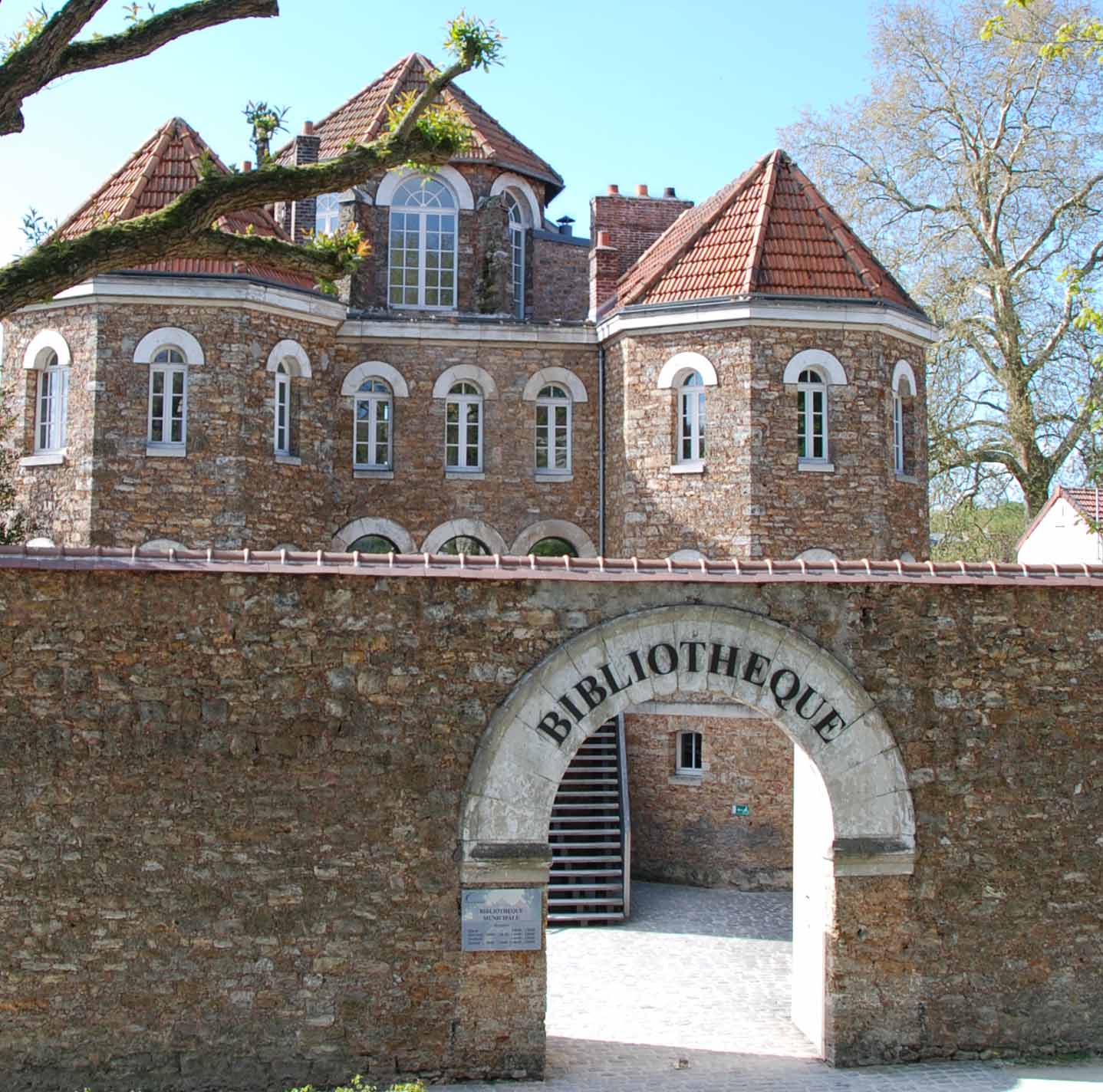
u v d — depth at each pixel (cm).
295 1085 1195
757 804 2248
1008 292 3144
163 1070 1184
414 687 1241
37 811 1192
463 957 1225
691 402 2366
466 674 1247
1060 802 1308
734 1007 1572
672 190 3142
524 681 1247
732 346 2297
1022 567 1318
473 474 2478
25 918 1185
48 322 2244
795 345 2297
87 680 1202
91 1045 1180
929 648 1302
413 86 2805
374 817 1227
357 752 1230
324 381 2381
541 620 1260
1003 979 1288
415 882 1227
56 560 1191
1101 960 1299
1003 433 3256
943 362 3172
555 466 2525
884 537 2305
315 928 1212
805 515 2281
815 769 1292
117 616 1209
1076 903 1302
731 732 2261
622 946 1888
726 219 2452
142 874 1198
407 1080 1209
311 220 2555
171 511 2166
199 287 2180
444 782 1238
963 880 1291
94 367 2172
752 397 2275
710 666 1277
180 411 2211
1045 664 1315
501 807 1236
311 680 1229
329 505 2395
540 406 2531
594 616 1266
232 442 2181
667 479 2341
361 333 2433
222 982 1198
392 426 2469
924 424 2486
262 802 1215
